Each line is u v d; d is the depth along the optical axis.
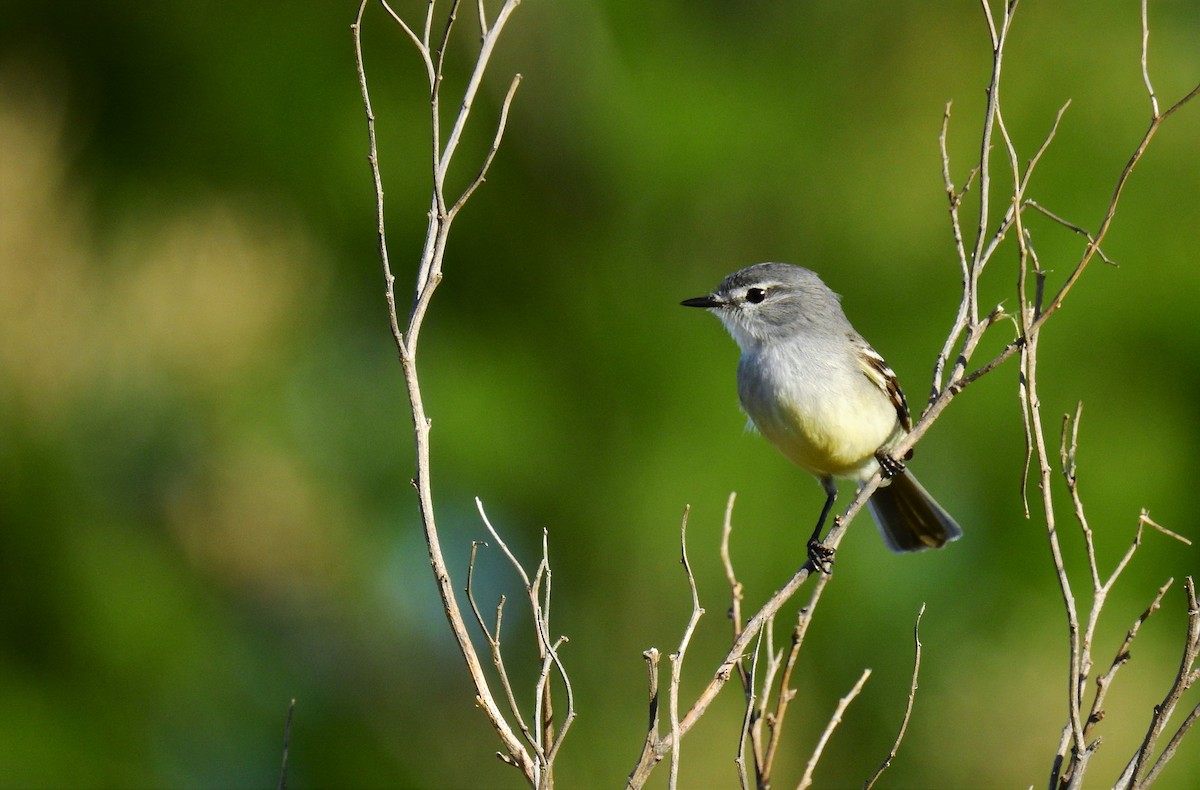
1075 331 12.29
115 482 12.52
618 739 12.55
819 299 10.93
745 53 13.79
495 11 13.38
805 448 10.72
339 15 13.30
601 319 13.38
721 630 12.52
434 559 6.37
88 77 13.22
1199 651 6.54
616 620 12.81
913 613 12.50
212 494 12.61
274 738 12.85
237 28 13.26
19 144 12.26
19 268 11.94
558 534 13.09
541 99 13.45
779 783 12.54
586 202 13.71
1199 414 12.39
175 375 12.46
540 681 6.27
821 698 12.69
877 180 12.92
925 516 11.12
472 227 13.54
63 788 11.78
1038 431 6.50
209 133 13.20
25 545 12.11
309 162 13.21
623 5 13.60
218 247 12.65
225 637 12.80
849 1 13.49
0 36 13.13
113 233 12.73
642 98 13.34
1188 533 12.14
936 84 13.03
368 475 13.13
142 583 12.33
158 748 12.30
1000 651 12.41
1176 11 13.09
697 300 11.10
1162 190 12.45
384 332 13.41
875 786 12.65
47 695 12.07
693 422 12.75
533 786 6.21
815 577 12.47
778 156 13.17
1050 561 12.20
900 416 10.84
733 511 12.45
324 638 13.37
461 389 13.12
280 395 12.86
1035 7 13.03
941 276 12.58
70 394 12.19
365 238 13.39
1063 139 12.55
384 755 13.37
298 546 12.88
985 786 12.46
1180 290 12.22
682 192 13.22
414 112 13.41
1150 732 6.12
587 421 13.23
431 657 13.80
